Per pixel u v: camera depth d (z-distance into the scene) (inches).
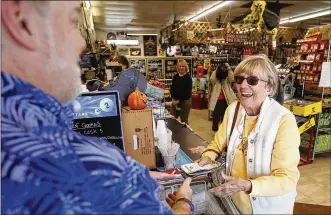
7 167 13.6
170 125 100.5
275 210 46.4
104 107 53.4
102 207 14.9
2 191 13.2
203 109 336.5
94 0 263.6
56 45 17.3
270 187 42.2
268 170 46.5
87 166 15.4
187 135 88.3
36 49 16.5
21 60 16.2
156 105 109.7
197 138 84.7
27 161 14.0
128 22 407.8
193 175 46.3
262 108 49.3
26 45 16.1
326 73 143.6
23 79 16.5
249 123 52.2
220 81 207.8
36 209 13.4
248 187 41.8
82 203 14.3
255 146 47.6
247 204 48.0
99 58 190.4
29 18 15.8
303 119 148.5
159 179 45.8
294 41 346.9
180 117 195.0
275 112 47.8
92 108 52.7
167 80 307.7
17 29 15.7
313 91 158.9
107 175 15.7
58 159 14.7
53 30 16.9
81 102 51.7
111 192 15.4
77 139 16.8
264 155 46.5
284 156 44.5
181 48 389.1
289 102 153.5
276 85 52.3
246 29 201.8
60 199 13.8
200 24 324.2
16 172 13.6
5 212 13.0
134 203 16.1
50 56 17.1
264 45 200.8
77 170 14.9
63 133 16.3
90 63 116.7
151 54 504.7
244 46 262.4
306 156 165.3
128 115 56.6
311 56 161.2
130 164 17.7
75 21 18.4
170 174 47.7
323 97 157.8
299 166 152.0
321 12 333.7
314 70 158.2
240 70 52.5
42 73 17.1
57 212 13.6
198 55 343.0
